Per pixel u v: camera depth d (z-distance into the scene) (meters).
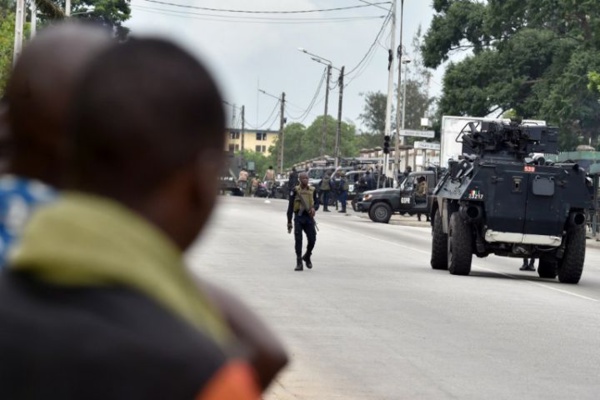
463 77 155.12
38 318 3.52
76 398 3.46
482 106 153.00
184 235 4.03
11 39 94.50
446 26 162.50
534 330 34.28
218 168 4.02
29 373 3.47
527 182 52.84
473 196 52.78
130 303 3.58
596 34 133.12
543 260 55.75
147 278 3.65
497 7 149.00
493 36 155.88
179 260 3.85
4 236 4.60
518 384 25.00
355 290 43.78
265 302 38.41
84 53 4.78
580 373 26.84
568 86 134.62
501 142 56.75
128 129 3.83
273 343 4.64
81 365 3.47
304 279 47.47
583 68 134.38
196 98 3.91
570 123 141.38
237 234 77.06
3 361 3.48
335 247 70.06
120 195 3.88
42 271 3.57
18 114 4.78
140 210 3.90
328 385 23.80
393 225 109.69
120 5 149.75
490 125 57.00
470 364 27.47
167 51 3.91
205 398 3.53
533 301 42.97
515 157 56.59
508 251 54.28
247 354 4.46
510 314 38.12
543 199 52.84
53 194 4.67
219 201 4.09
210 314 3.86
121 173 3.87
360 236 84.94
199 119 3.93
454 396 23.28
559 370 27.14
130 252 3.68
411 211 114.56
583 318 37.97
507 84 150.50
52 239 3.62
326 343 29.86
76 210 3.70
